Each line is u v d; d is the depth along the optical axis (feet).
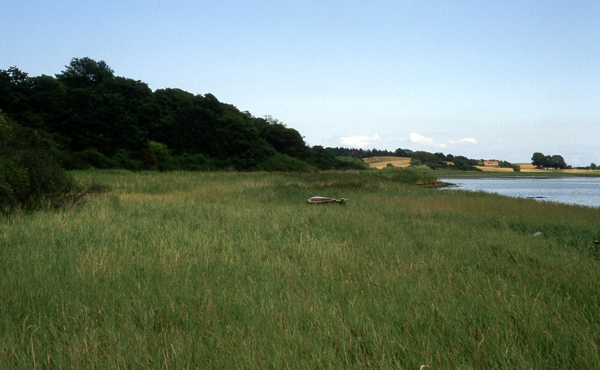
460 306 13.29
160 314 12.52
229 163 243.19
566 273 17.24
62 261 18.88
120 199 52.34
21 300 13.46
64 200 39.04
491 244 24.86
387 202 59.31
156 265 18.61
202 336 10.96
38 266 17.51
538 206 55.72
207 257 20.04
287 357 9.76
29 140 103.86
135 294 14.56
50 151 155.94
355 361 9.91
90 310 12.85
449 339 10.90
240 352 9.97
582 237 29.04
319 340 10.65
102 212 35.22
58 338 10.78
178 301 13.97
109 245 22.94
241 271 18.04
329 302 14.03
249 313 12.71
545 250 23.72
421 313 12.69
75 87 233.76
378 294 14.60
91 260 18.62
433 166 550.36
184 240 24.73
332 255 21.18
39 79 229.25
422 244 25.81
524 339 11.08
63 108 212.64
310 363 9.48
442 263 19.77
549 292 14.92
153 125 233.55
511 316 12.55
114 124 216.13
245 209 43.37
